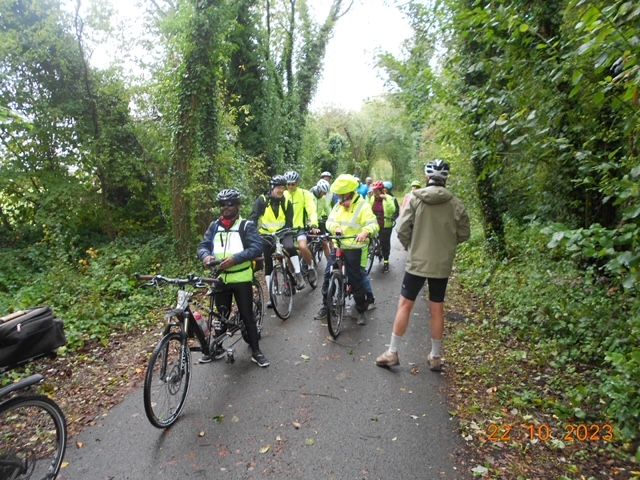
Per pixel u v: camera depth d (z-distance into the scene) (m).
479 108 5.26
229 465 3.22
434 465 3.16
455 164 9.84
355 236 5.76
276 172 16.23
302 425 3.69
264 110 15.37
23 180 10.71
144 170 11.73
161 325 6.31
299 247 7.25
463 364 4.75
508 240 8.76
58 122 10.80
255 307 5.53
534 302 5.64
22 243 10.91
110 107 11.55
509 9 4.21
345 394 4.20
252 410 3.95
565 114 4.56
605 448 3.23
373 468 3.15
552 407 3.80
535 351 4.79
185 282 3.97
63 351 5.35
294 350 5.29
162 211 11.90
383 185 9.54
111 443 3.52
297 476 3.08
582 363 4.42
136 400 4.23
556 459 3.17
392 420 3.74
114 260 8.68
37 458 2.97
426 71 7.09
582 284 5.57
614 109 3.58
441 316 4.56
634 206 3.00
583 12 3.52
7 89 10.20
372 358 5.02
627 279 3.00
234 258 4.41
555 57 4.00
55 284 7.23
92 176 11.52
